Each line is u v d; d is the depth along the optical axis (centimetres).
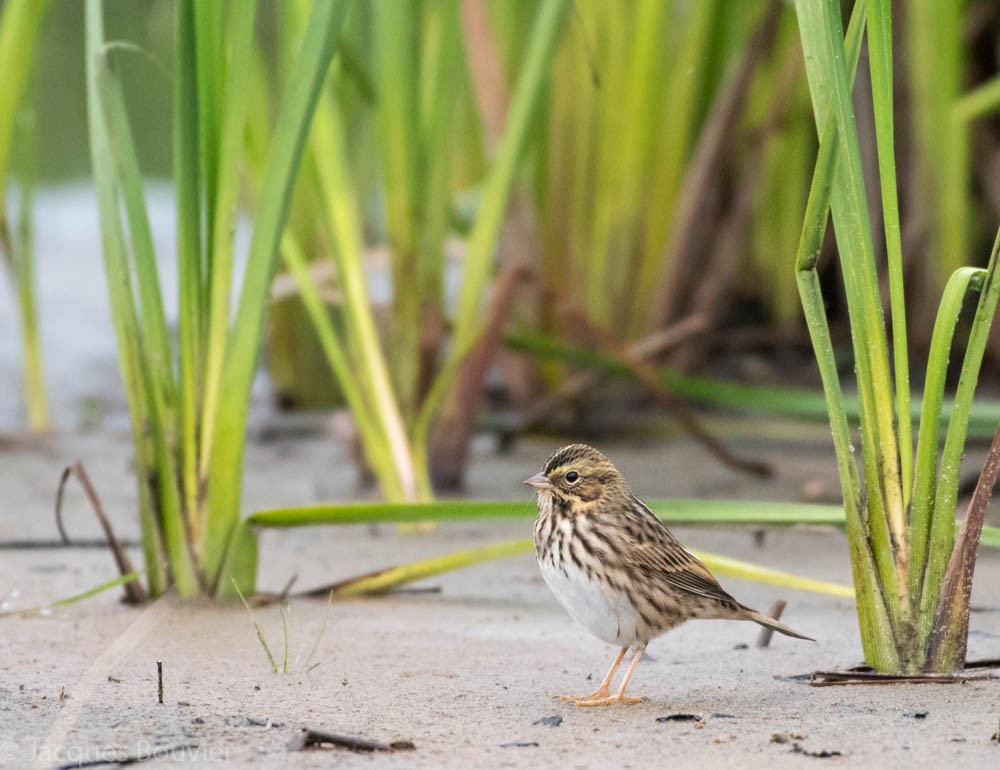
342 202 1133
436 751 588
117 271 875
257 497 1302
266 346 1995
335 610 890
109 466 1445
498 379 1856
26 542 1086
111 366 1981
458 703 679
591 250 1589
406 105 1177
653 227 1600
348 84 1497
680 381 1411
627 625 741
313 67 837
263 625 843
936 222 1542
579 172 1562
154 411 884
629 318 1620
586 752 590
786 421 1650
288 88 843
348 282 1146
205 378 883
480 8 1379
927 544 703
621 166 1562
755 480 1369
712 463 1455
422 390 1241
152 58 893
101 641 801
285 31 1202
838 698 678
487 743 604
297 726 626
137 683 705
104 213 874
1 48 1234
